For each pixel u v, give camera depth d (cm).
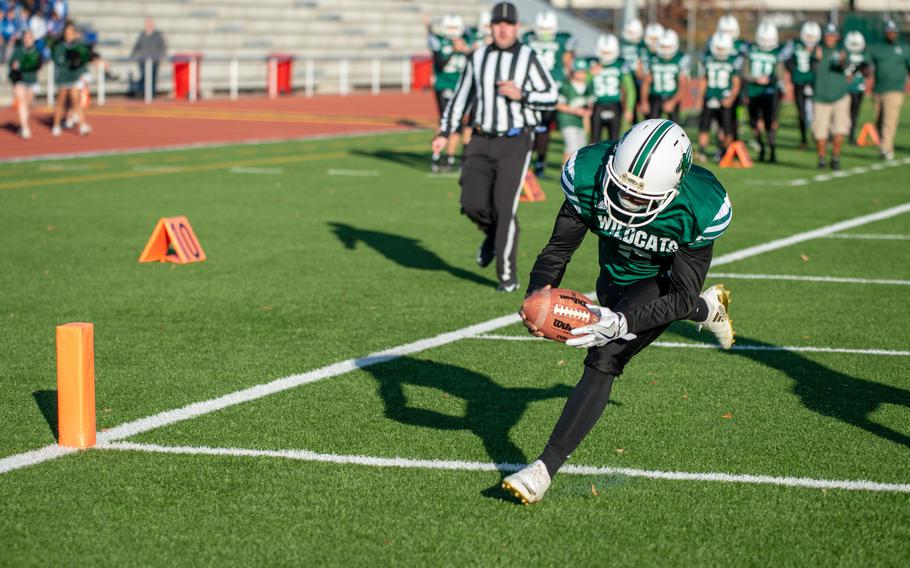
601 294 717
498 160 1229
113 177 2247
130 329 1066
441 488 682
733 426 806
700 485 692
